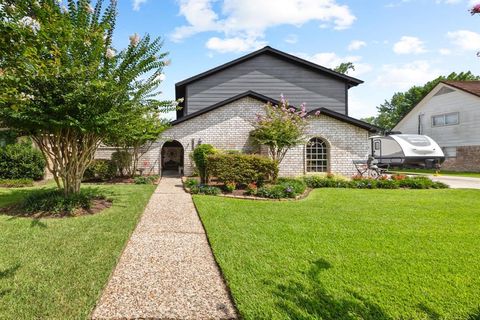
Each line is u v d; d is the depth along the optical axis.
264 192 8.00
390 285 2.82
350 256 3.55
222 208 6.29
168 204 6.90
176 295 2.63
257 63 17.34
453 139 20.33
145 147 13.33
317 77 17.55
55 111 4.95
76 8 5.27
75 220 5.09
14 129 5.66
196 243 4.08
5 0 2.82
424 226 4.99
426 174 16.83
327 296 2.61
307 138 12.49
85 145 6.11
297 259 3.43
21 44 2.62
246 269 3.13
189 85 17.02
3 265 3.14
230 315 2.35
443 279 2.96
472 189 9.94
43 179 11.41
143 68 5.91
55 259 3.32
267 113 11.66
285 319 2.26
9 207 6.00
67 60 4.73
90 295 2.55
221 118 13.38
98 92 5.09
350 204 7.02
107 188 9.35
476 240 4.23
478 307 2.46
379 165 19.08
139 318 2.27
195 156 11.17
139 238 4.27
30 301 2.45
